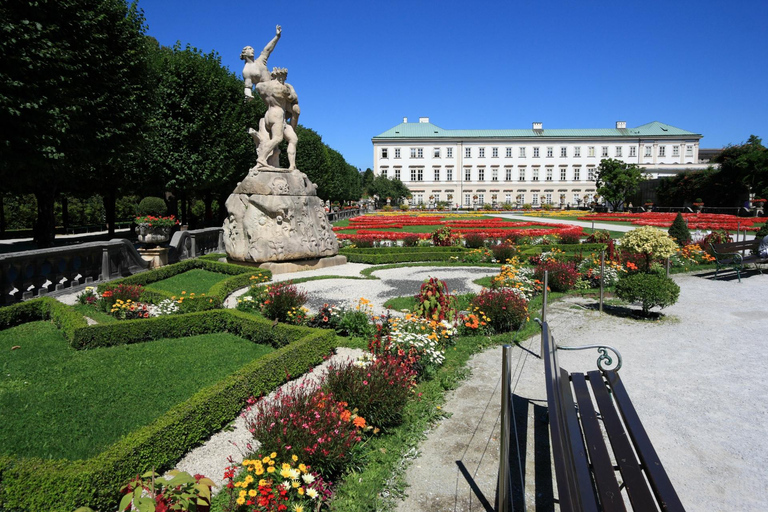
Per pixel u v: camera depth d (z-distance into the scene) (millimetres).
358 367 4840
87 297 8906
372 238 20219
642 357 6508
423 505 3484
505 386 3018
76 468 3139
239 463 3914
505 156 75875
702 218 34750
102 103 13539
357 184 76938
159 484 2600
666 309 9219
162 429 3771
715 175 44125
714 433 4410
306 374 5977
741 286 11305
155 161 21938
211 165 22359
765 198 38125
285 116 14008
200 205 39812
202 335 7270
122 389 5133
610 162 54531
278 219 13445
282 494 3191
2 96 9945
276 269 13359
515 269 11492
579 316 8820
